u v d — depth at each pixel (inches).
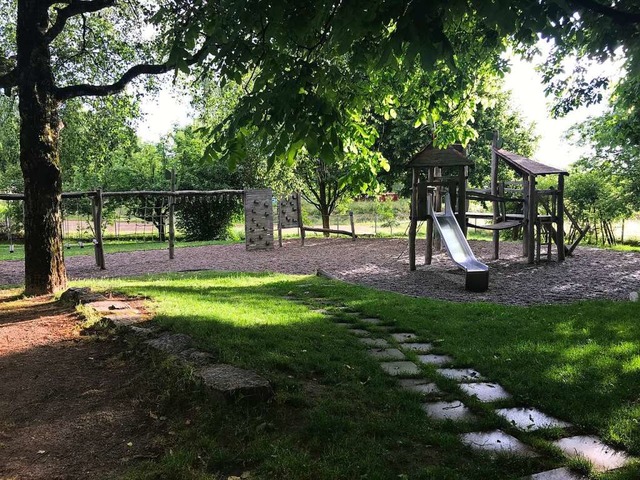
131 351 186.1
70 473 114.0
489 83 366.3
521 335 223.9
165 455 118.0
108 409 145.2
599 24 147.0
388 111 309.3
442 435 127.5
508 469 114.4
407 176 868.6
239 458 115.6
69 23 438.0
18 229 1011.3
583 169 921.5
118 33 448.1
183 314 241.0
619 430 130.0
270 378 153.7
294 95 121.0
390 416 138.6
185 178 944.3
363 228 1146.7
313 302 314.2
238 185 947.3
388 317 265.1
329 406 140.3
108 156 813.2
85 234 1008.2
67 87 333.1
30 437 131.3
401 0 101.2
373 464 111.9
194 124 952.9
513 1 98.7
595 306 289.4
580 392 155.1
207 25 128.2
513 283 413.1
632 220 952.9
